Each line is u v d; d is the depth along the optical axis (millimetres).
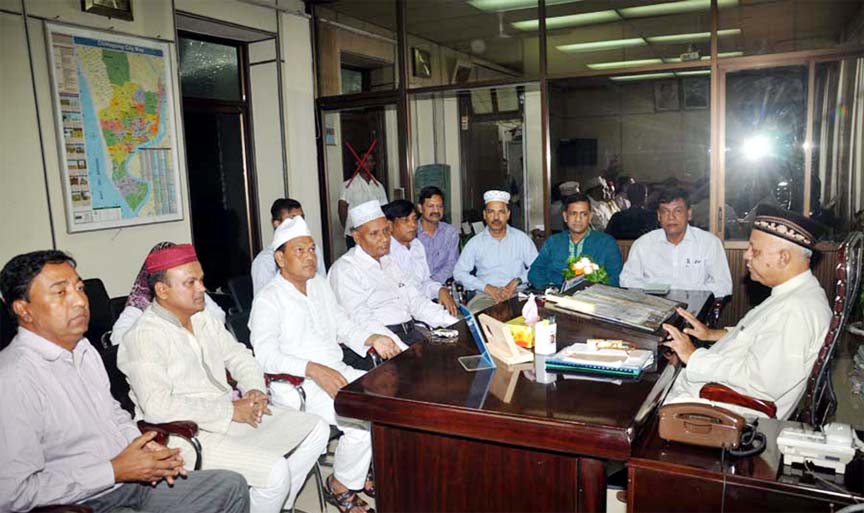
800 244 1927
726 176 4641
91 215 3854
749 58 4480
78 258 3832
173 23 4312
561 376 1856
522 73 5062
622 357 1900
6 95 3449
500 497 1717
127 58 4016
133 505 1933
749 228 4637
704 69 4602
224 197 5309
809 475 1391
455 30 5211
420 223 4324
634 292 2914
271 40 5270
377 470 1879
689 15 4582
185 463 2119
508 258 4090
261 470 2096
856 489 1325
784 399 1930
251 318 2619
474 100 5484
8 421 1659
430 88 5336
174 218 4379
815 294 1938
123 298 3434
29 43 3527
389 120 5633
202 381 2264
